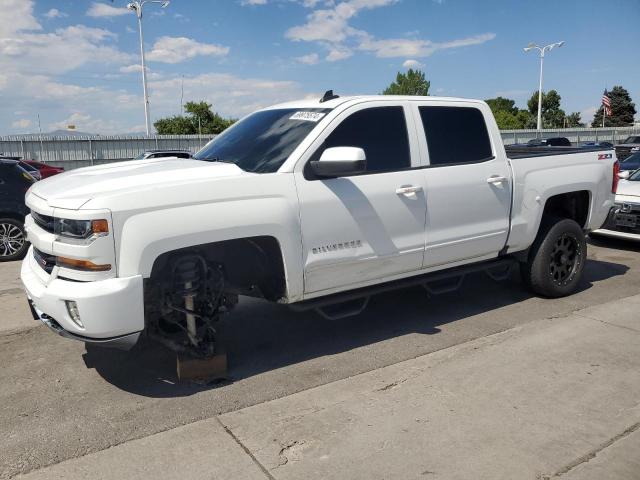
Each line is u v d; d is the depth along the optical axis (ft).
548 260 18.93
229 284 13.94
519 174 17.57
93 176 12.94
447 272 16.94
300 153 13.43
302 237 13.29
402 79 240.32
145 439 10.80
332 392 12.71
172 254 12.42
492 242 17.17
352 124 14.44
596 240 30.91
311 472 9.68
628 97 292.61
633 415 11.51
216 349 13.56
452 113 16.55
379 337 16.16
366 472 9.66
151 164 14.08
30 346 15.83
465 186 16.16
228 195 12.26
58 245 11.56
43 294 11.72
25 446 10.62
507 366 13.97
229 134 16.35
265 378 13.51
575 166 19.33
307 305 13.94
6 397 12.71
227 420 11.50
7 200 28.22
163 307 12.69
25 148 99.66
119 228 11.17
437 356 14.70
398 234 14.96
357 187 14.10
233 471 9.73
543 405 11.95
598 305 18.89
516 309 18.54
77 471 9.79
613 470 9.64
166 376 13.67
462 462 9.90
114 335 11.38
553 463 9.86
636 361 14.19
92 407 12.16
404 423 11.27
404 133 15.38
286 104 16.31
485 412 11.68
